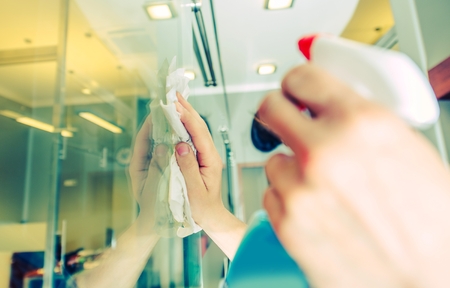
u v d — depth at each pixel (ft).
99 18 3.30
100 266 1.61
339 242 0.31
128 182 3.03
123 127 3.47
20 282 2.44
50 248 2.71
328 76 0.34
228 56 4.67
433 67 1.92
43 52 3.78
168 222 1.67
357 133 0.31
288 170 0.34
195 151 1.57
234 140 2.73
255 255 0.48
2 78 4.06
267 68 4.60
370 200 0.29
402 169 0.30
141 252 1.66
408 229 0.29
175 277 2.50
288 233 0.33
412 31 2.12
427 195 0.29
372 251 0.30
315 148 0.31
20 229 3.13
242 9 3.85
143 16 3.01
